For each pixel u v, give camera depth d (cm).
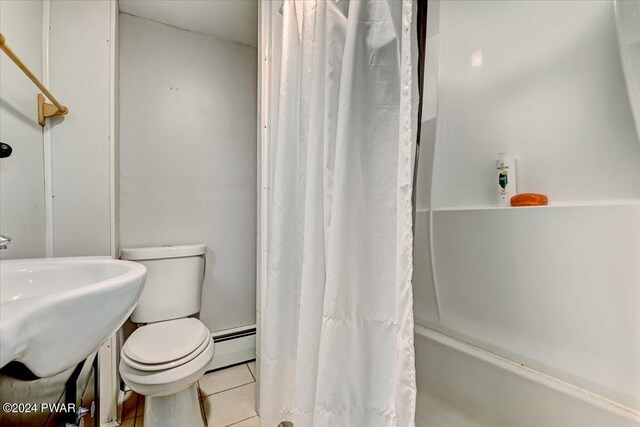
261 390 101
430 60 120
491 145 100
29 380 39
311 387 82
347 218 72
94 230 123
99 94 124
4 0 90
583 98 79
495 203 99
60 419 51
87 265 78
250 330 178
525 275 82
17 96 97
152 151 156
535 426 76
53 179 116
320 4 87
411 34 61
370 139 73
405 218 59
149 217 155
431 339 104
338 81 80
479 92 104
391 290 70
